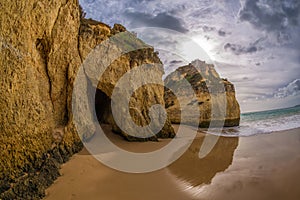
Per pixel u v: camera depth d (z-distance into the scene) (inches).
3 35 203.3
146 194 225.8
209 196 219.9
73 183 243.1
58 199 211.8
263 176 265.9
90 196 219.8
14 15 221.1
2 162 188.7
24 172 212.2
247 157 359.6
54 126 307.6
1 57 196.2
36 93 250.1
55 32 306.7
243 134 602.9
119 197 218.4
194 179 266.4
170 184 250.7
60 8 314.8
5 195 184.4
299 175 256.2
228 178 266.1
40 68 293.7
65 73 338.3
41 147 245.1
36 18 265.1
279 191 223.6
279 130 606.5
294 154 350.0
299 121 767.1
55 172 252.5
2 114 193.5
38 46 294.2
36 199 205.5
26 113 225.0
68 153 311.0
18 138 209.3
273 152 376.5
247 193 223.3
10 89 204.7
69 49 339.0
